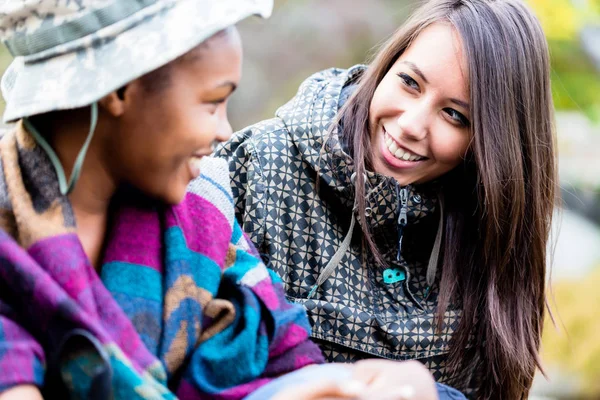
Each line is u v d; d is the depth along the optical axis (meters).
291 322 1.10
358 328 1.41
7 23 0.88
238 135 1.46
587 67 3.76
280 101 4.63
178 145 0.91
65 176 0.94
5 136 0.97
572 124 3.88
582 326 3.62
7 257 0.83
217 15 0.88
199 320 1.02
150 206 1.03
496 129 1.40
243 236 1.19
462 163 1.51
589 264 3.80
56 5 0.86
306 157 1.42
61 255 0.87
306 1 4.86
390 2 4.98
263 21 4.77
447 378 1.51
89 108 0.90
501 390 1.52
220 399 0.99
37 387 0.81
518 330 1.51
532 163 1.48
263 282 1.10
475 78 1.37
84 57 0.86
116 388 0.84
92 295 0.89
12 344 0.79
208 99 0.92
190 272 1.03
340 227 1.45
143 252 1.00
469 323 1.49
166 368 0.98
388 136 1.41
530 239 1.51
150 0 0.87
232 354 1.01
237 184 1.42
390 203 1.43
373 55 1.70
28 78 0.88
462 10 1.40
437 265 1.54
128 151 0.92
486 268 1.50
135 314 0.96
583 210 3.97
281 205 1.42
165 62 0.85
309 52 4.77
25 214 0.88
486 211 1.45
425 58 1.36
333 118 1.44
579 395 3.51
